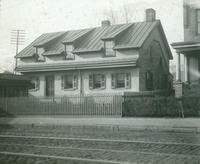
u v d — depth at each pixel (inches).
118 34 1337.4
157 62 1443.2
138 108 932.0
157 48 1448.1
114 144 482.6
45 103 1086.4
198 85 1002.7
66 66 1379.2
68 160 345.4
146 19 1441.9
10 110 1149.1
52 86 1451.8
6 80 1272.1
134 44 1277.1
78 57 1413.6
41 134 658.2
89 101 1007.0
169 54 1552.7
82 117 986.1
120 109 951.0
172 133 651.5
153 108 911.0
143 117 899.4
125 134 641.6
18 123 928.9
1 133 687.1
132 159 354.6
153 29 1386.6
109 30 1457.9
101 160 338.3
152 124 751.1
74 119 911.7
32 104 1108.5
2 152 400.5
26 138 576.7
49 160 349.1
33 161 346.3
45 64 1461.6
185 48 1056.8
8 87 1282.0
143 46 1302.9
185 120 761.6
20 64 1560.0
